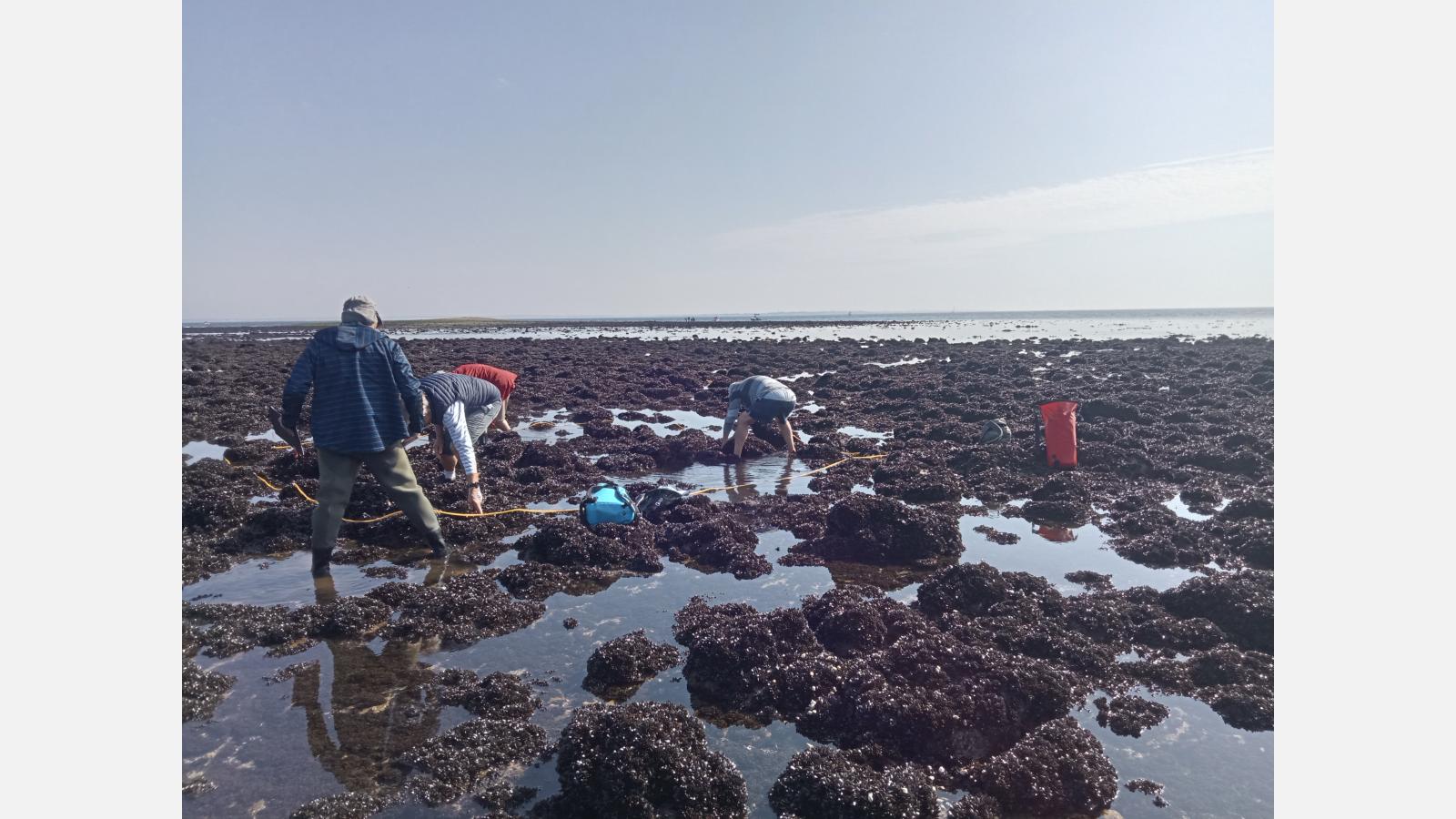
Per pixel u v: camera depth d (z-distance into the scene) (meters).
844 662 4.04
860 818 3.01
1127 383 14.52
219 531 5.95
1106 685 3.96
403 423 5.27
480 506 6.01
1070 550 5.79
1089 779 3.17
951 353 23.34
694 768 3.21
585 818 3.07
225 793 3.13
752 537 5.91
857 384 15.11
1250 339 27.55
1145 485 7.54
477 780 3.25
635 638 4.16
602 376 16.92
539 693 3.84
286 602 4.82
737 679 3.88
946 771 3.36
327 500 5.14
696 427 10.86
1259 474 7.76
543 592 4.96
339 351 5.04
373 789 3.17
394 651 4.22
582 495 7.16
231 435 10.06
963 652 3.84
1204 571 5.39
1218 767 3.36
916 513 5.72
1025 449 8.30
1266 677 3.94
